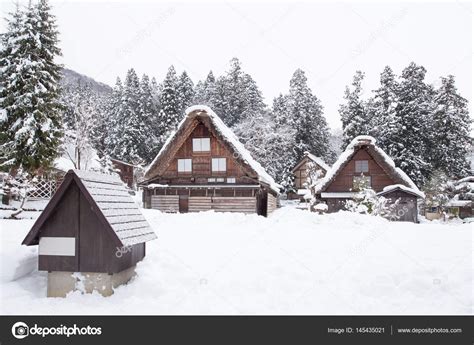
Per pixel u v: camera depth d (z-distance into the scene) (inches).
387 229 416.2
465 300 213.9
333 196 1003.3
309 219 507.8
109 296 224.4
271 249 315.6
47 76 794.2
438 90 1614.2
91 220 226.2
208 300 225.0
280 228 424.8
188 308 215.6
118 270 225.9
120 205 249.4
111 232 213.9
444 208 1395.2
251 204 833.5
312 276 256.5
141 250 272.8
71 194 228.7
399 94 1579.7
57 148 833.5
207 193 855.1
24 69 763.4
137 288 235.1
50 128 777.6
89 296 223.6
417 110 1501.0
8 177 732.0
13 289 232.5
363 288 237.8
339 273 259.8
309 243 336.8
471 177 1439.5
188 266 269.7
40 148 749.9
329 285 243.1
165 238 343.3
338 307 216.5
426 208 1393.9
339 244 331.9
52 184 887.1
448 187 1406.3
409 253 292.4
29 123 739.4
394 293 230.7
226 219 475.5
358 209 684.7
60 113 842.8
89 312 209.0
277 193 1230.3
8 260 251.4
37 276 257.0
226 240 346.6
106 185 253.0
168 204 871.7
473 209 1405.0
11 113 761.0
